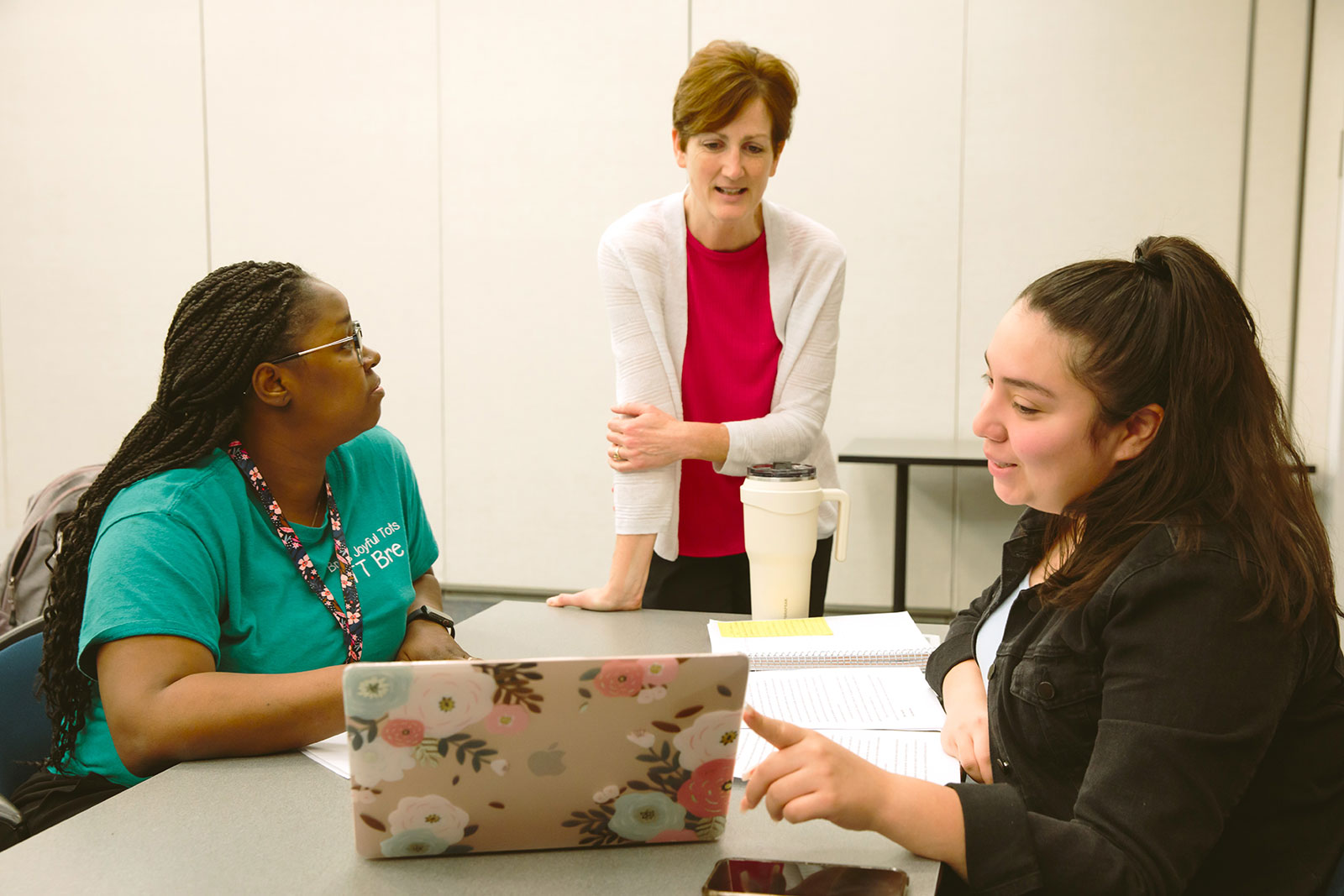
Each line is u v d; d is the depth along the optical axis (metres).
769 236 1.77
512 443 3.93
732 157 1.60
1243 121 3.33
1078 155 3.45
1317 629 0.83
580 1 3.69
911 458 3.18
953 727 1.04
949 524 3.68
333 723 1.00
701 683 0.77
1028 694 0.90
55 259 4.15
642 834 0.82
